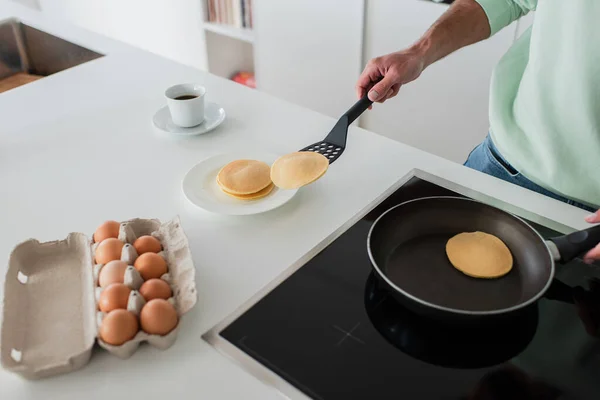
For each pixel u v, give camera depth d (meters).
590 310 0.66
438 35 1.06
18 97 1.16
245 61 2.81
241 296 0.69
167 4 2.71
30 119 1.08
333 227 0.80
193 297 0.62
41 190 0.87
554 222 0.80
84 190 0.87
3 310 0.61
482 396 0.57
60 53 1.48
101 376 0.59
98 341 0.59
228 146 0.99
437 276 0.70
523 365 0.60
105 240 0.69
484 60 1.80
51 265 0.71
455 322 0.62
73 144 1.00
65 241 0.72
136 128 1.05
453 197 0.77
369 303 0.67
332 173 0.92
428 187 0.88
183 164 0.94
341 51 2.13
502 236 0.75
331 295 0.68
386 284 0.64
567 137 0.93
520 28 1.66
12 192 0.87
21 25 1.51
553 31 0.90
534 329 0.64
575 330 0.64
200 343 0.62
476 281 0.69
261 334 0.63
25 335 0.62
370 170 0.92
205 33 2.55
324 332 0.64
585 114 0.89
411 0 1.84
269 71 2.44
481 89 1.86
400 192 0.87
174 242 0.71
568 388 0.58
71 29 1.46
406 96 2.07
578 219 0.81
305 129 1.04
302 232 0.79
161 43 2.91
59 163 0.94
